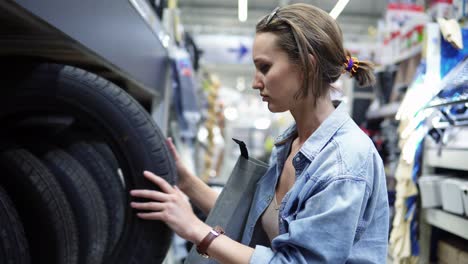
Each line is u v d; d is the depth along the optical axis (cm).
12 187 95
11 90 108
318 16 98
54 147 124
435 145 182
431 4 222
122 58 132
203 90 492
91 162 134
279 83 98
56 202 99
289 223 94
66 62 136
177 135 322
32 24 83
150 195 103
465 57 159
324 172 92
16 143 114
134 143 109
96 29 107
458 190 154
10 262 86
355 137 97
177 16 268
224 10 788
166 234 110
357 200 88
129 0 141
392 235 198
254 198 125
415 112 173
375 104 325
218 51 479
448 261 178
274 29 98
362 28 793
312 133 105
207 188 145
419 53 232
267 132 1033
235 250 95
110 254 110
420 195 190
